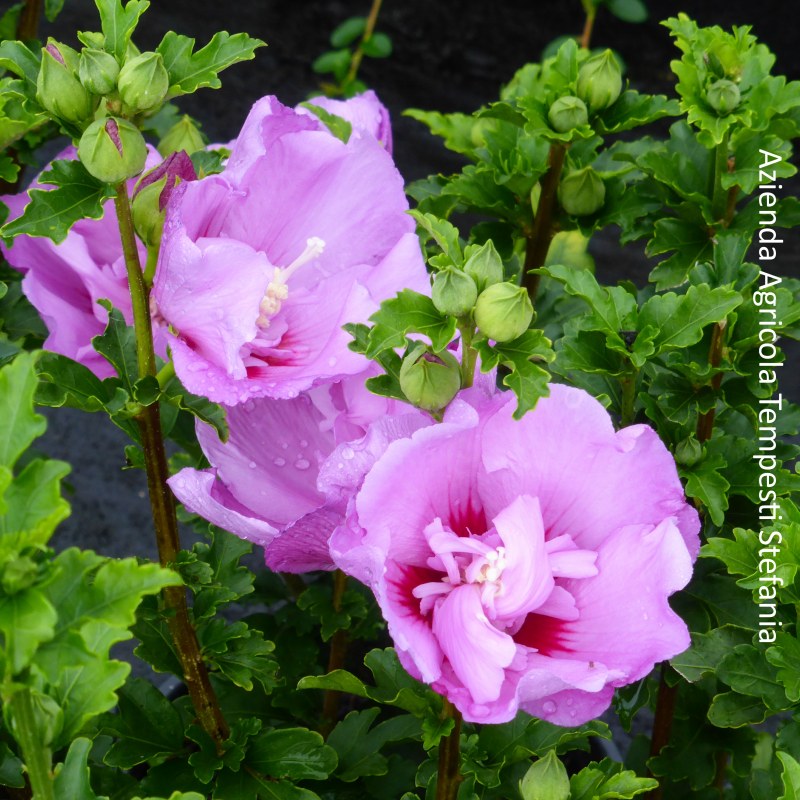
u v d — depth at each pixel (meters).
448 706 0.61
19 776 0.62
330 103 0.74
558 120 0.74
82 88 0.58
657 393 0.72
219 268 0.59
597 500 0.58
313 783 0.73
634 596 0.57
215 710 0.67
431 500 0.58
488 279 0.57
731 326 0.69
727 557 0.64
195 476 0.60
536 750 0.69
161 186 0.60
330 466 0.58
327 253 0.65
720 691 0.76
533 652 0.57
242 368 0.60
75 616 0.50
